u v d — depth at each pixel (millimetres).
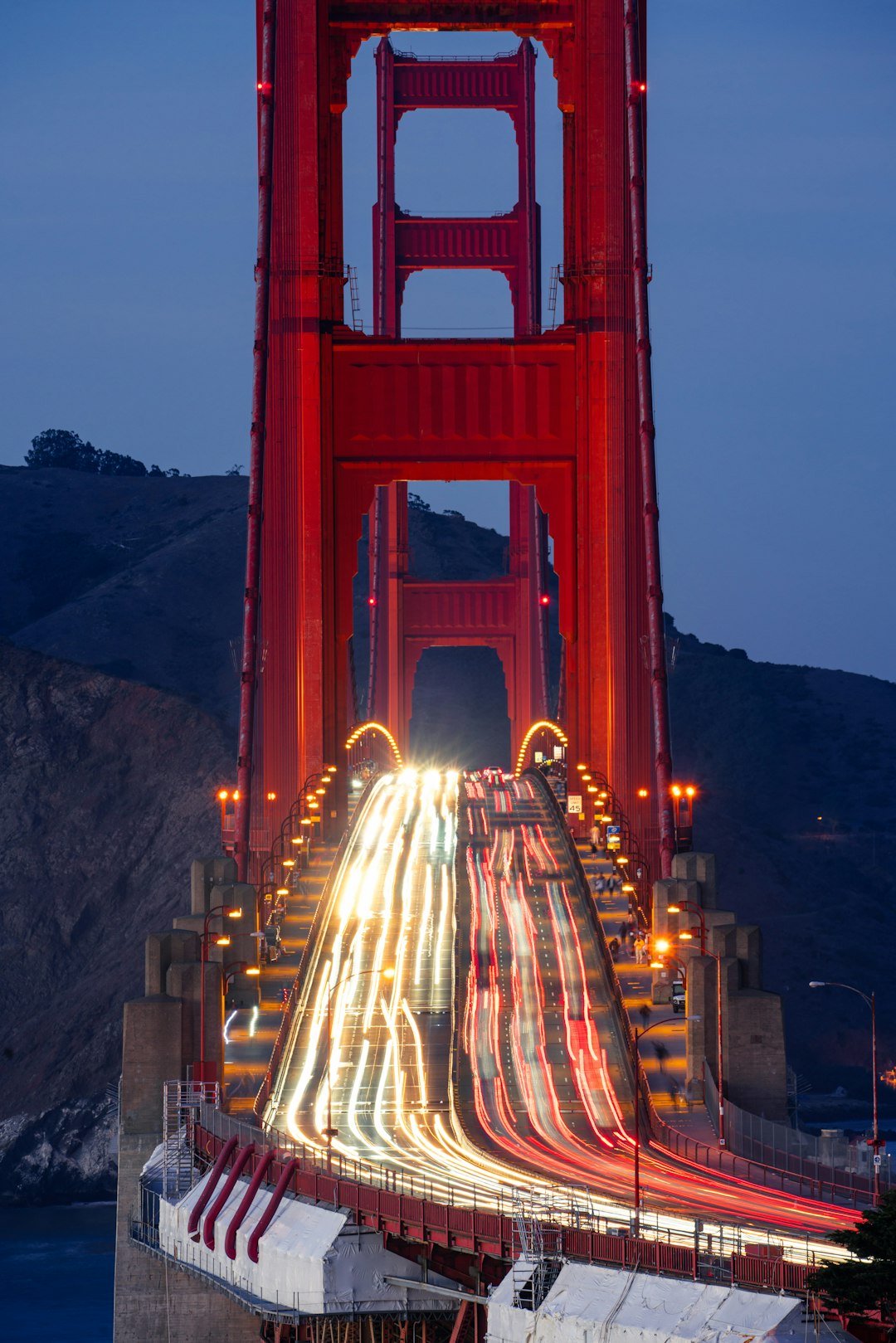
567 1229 165625
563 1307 158125
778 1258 147375
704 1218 180750
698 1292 148000
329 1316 191500
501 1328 164500
